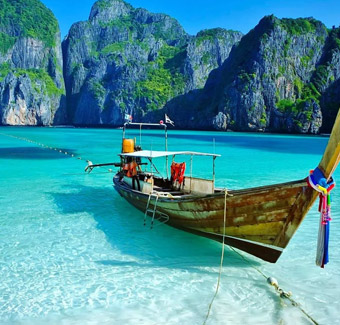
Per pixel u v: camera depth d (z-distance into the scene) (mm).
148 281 8227
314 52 140875
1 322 6590
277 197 8117
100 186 19516
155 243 10648
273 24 137250
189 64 189500
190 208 10164
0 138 70125
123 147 16344
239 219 9031
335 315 6887
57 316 6805
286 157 37469
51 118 187625
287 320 6727
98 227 12133
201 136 90000
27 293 7629
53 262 9227
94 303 7258
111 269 8844
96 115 179750
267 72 131875
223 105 136125
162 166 28641
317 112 119625
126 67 185500
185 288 7910
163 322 6645
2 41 194625
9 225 12180
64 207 14766
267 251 8953
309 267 9016
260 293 7711
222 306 7184
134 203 13789
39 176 22766
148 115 169875
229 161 32656
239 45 157750
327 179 7109
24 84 174125
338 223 12562
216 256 9742
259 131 129375
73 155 37219
